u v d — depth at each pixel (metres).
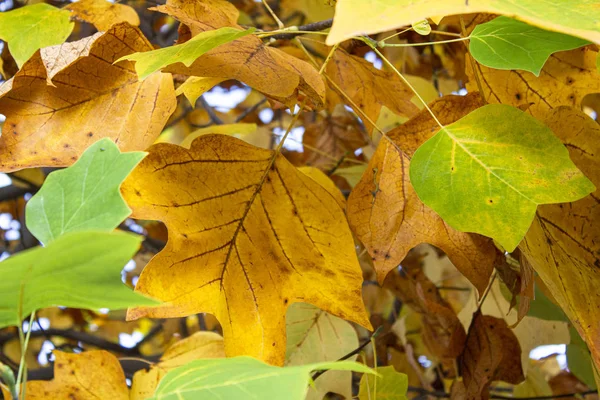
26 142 0.54
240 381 0.42
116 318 1.34
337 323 0.71
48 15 0.69
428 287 0.81
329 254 0.56
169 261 0.53
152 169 0.54
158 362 0.68
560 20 0.40
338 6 0.37
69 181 0.43
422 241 0.58
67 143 0.55
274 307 0.56
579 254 0.54
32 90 0.54
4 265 0.38
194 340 0.69
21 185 1.11
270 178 0.56
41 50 0.53
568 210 0.54
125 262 0.38
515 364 0.71
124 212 0.41
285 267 0.56
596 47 0.58
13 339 1.08
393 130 0.58
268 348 0.55
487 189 0.51
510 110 0.51
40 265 0.38
